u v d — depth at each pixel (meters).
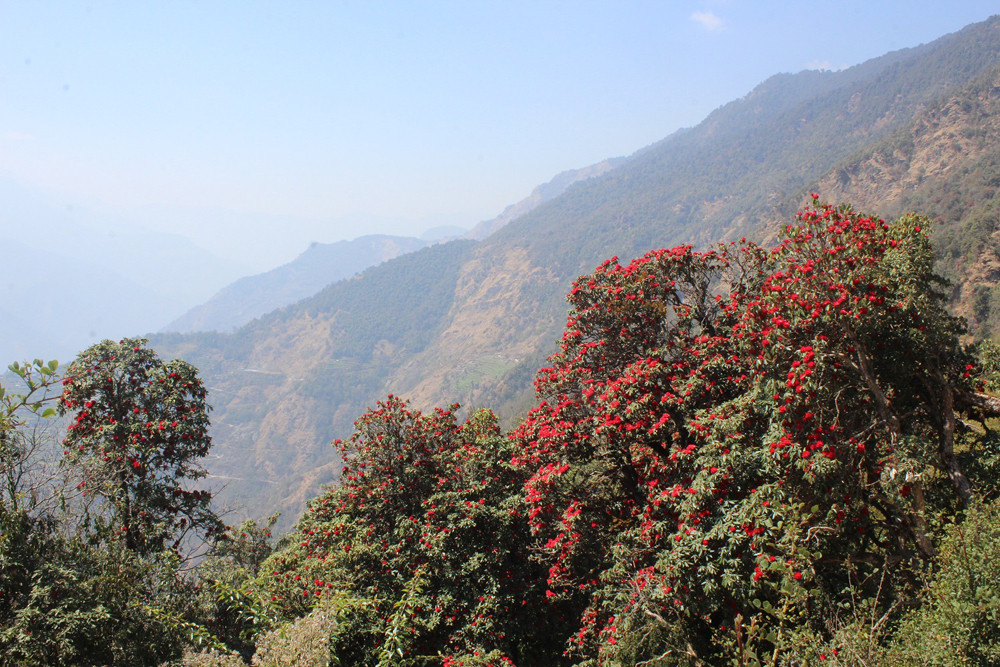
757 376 7.07
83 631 5.71
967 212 84.81
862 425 6.66
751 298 8.95
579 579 9.28
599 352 10.27
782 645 4.47
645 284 9.90
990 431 6.45
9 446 5.86
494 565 9.99
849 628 4.12
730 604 6.27
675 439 8.37
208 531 12.87
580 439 9.38
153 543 11.30
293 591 10.05
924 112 142.62
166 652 6.53
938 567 5.23
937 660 3.70
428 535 9.62
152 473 12.02
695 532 6.44
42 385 4.68
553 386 10.66
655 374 8.50
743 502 6.12
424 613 9.27
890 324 6.42
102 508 7.91
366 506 10.91
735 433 6.91
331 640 5.88
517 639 9.96
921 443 5.76
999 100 125.19
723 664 6.20
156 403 12.41
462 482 10.87
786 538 5.27
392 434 11.49
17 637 5.30
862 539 6.53
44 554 6.13
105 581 6.32
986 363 6.55
